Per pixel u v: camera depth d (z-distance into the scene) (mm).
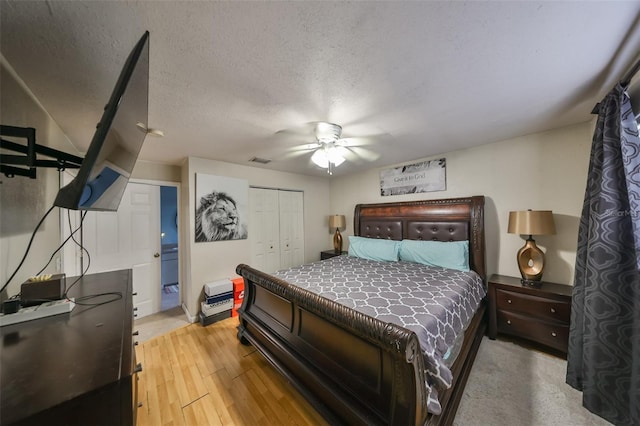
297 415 1542
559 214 2316
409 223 3336
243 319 2352
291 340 1801
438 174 3170
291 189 4191
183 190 3297
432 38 1052
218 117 1837
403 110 1790
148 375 1942
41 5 814
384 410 1166
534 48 1130
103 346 770
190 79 1327
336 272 2588
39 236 1462
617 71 1326
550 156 2354
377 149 2875
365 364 1287
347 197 4441
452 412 1384
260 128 2072
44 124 1548
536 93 1588
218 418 1525
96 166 751
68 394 562
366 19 936
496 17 941
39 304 1034
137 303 3074
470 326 2074
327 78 1350
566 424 1417
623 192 1406
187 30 961
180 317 3088
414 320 1413
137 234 3094
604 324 1444
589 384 1499
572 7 897
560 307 2029
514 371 1895
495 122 2104
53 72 1188
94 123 1795
